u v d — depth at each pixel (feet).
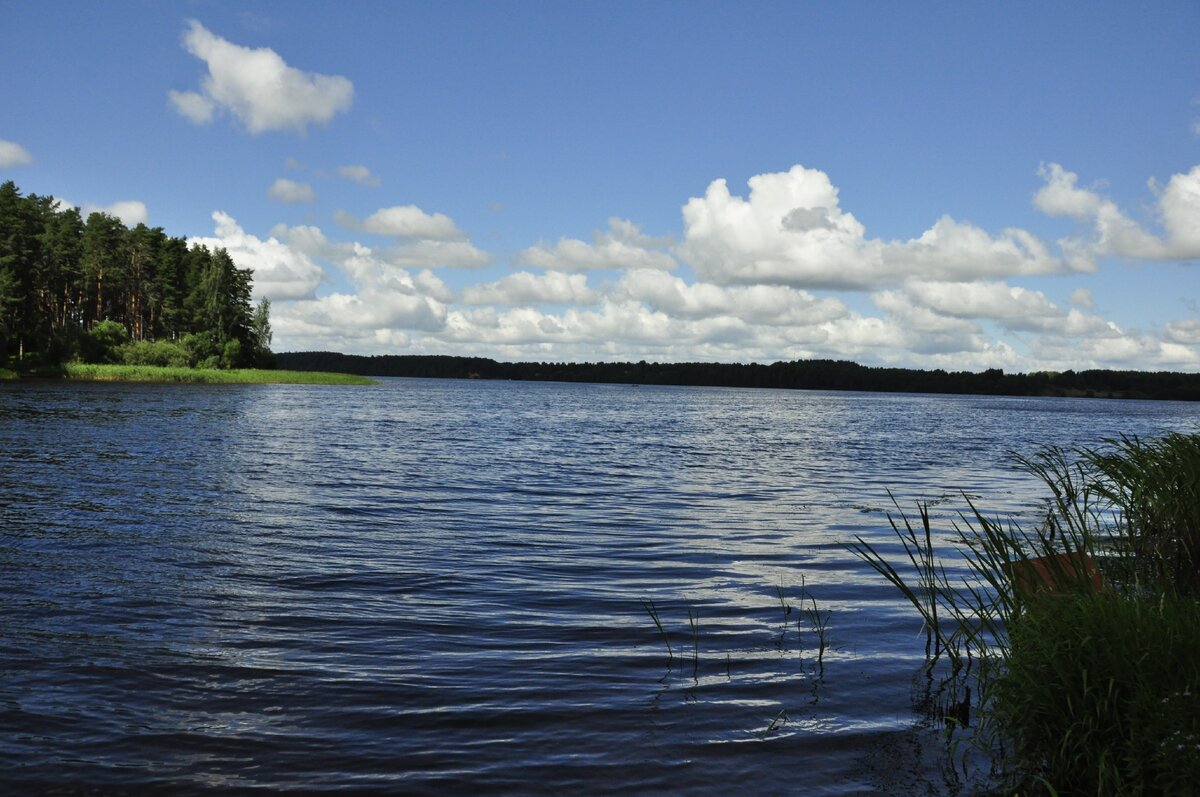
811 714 18.84
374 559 35.81
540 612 27.73
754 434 152.56
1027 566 20.61
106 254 351.87
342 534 41.78
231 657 22.18
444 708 18.95
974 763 16.30
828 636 25.16
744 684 20.79
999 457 104.37
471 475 72.90
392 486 62.85
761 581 32.83
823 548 40.27
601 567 35.35
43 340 305.32
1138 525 29.32
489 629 25.55
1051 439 147.23
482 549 39.01
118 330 342.03
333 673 21.15
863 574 34.19
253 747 16.70
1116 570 25.18
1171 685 14.71
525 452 100.68
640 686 20.59
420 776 15.60
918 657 23.15
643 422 191.93
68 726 17.42
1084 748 15.05
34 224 322.96
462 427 151.64
